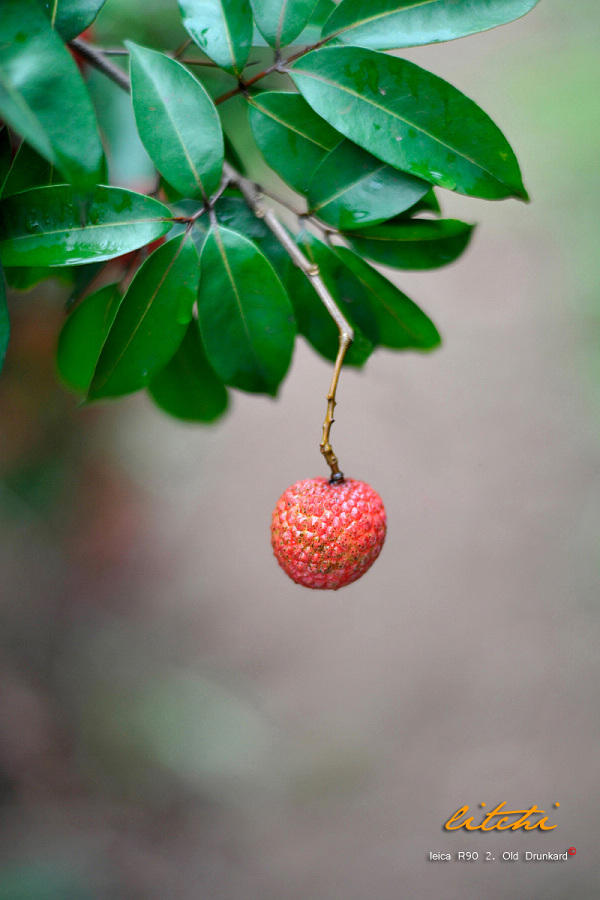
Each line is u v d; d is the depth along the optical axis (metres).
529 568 1.43
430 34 0.57
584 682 1.30
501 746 1.24
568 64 1.78
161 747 1.21
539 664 1.33
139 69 0.57
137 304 0.58
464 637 1.37
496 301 1.71
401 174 0.58
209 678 1.32
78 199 0.54
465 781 1.20
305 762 1.24
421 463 1.56
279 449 1.64
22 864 1.03
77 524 1.29
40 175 0.57
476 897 1.08
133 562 1.41
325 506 0.60
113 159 0.67
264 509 1.56
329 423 0.60
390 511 1.51
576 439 1.55
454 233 0.59
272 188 0.76
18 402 0.96
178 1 0.58
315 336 0.61
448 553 1.47
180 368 0.63
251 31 0.57
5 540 1.18
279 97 0.58
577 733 1.25
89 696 1.24
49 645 1.28
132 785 1.17
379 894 1.09
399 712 1.30
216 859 1.11
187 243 0.58
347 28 0.57
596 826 1.14
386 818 1.17
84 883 1.03
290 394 1.71
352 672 1.35
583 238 1.69
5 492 1.09
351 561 0.60
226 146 0.61
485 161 0.57
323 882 1.10
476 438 1.57
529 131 1.72
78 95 0.54
